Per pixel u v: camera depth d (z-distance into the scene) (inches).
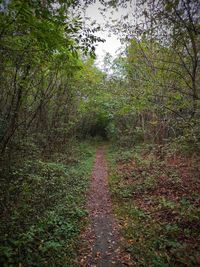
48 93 534.0
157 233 273.9
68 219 310.3
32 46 271.6
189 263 214.5
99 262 236.2
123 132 1055.0
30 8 191.6
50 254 230.8
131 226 302.0
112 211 366.9
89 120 1331.2
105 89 679.1
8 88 391.9
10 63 315.6
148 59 484.7
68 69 314.3
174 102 406.9
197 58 346.6
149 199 377.4
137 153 744.3
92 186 500.1
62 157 644.1
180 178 425.1
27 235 228.2
